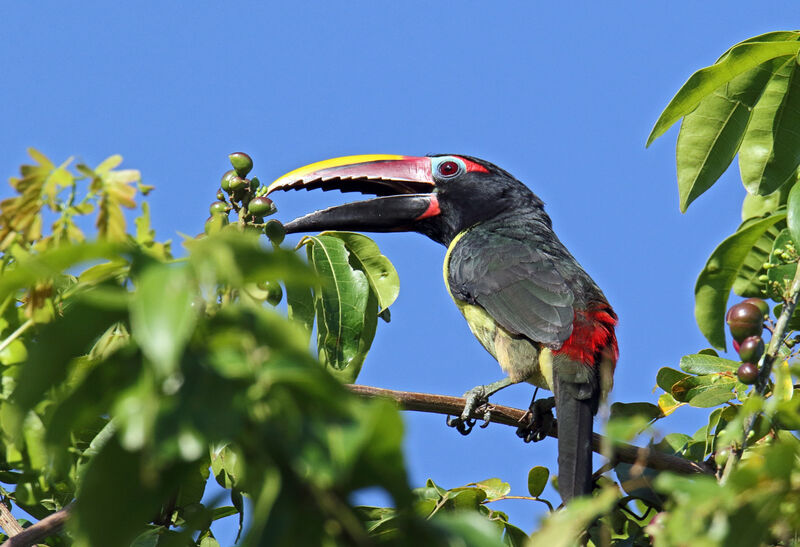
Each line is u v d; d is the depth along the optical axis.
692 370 10.46
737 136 10.99
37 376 4.11
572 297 13.17
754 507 4.78
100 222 5.83
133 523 4.14
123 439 4.00
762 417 8.55
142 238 5.79
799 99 10.86
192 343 4.17
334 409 4.14
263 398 4.14
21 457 6.14
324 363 9.70
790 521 4.89
